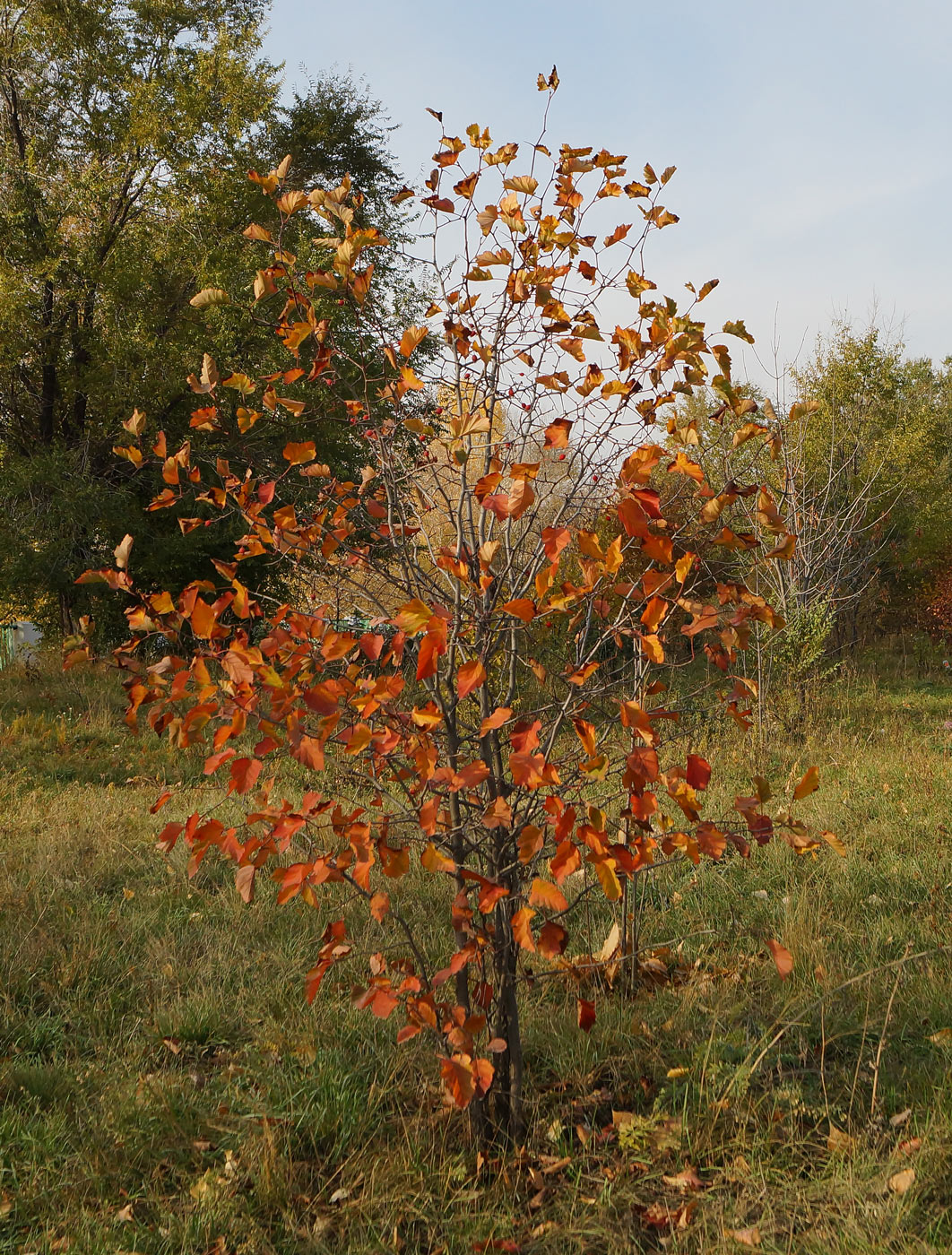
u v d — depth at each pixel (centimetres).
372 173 1889
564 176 291
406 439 305
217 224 1434
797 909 433
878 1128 278
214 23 1611
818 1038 331
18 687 1084
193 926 438
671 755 673
